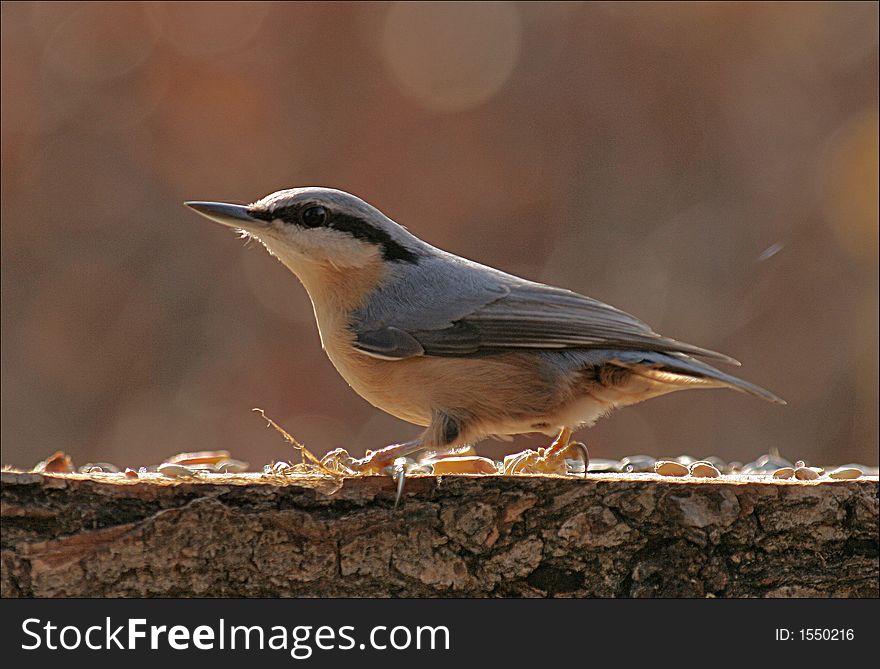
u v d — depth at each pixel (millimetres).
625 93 16484
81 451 14750
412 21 16562
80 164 15859
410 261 7285
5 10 16109
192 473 5883
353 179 16125
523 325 6953
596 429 14094
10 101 15891
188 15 16297
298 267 7254
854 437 14406
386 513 5508
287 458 14469
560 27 16688
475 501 5547
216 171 15922
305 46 16375
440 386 7004
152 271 15555
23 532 5250
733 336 15320
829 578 5648
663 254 15852
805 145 15992
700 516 5586
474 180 16203
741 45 16422
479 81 16484
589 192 16203
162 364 15133
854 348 14695
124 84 16172
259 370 14922
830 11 16281
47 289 15391
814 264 15422
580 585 5586
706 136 16312
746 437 14406
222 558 5371
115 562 5297
